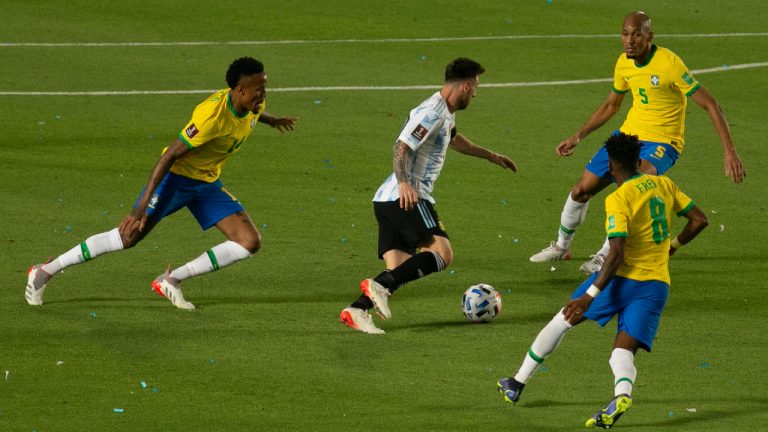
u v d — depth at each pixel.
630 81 33.22
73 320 28.44
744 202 41.81
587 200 33.72
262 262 33.84
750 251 35.97
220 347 26.77
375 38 69.00
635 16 32.50
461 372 25.42
